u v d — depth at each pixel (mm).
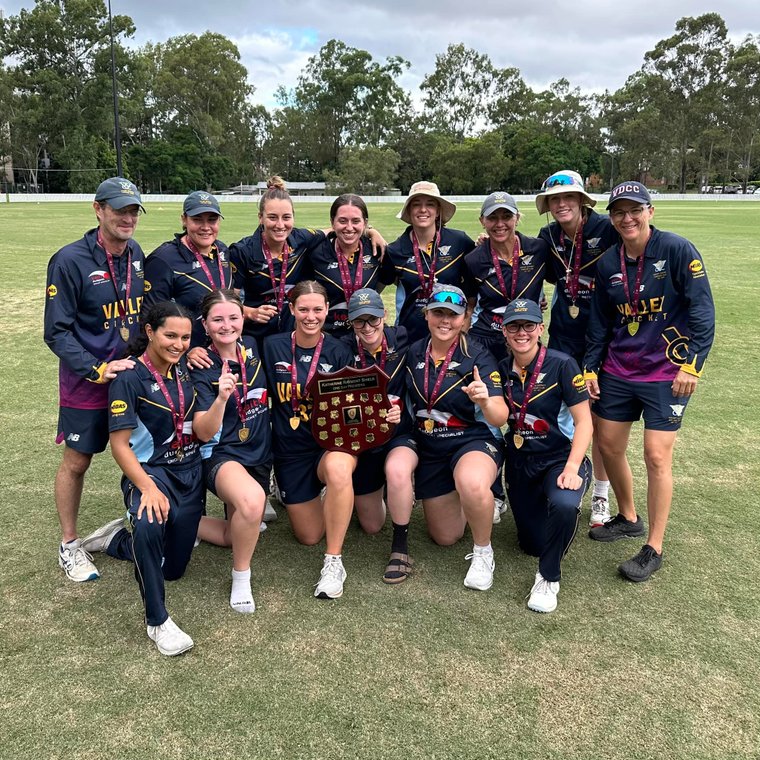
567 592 3354
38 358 7453
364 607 3225
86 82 61719
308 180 88062
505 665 2812
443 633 3021
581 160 72375
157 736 2441
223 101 78312
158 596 2902
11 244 18031
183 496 3289
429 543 3906
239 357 3555
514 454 3652
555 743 2412
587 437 3436
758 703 2604
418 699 2621
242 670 2783
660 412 3531
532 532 3658
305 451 3689
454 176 70312
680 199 61000
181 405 3266
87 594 3332
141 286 3678
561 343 4402
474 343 3721
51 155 66938
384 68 82938
